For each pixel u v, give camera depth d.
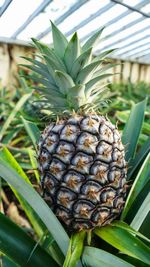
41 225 0.39
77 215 0.35
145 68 2.39
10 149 0.78
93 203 0.34
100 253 0.32
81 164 0.34
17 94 1.19
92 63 0.37
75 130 0.36
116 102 1.06
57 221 0.31
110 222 0.36
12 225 0.34
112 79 2.18
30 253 0.33
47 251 0.38
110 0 1.06
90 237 0.35
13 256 0.32
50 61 0.38
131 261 0.35
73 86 0.38
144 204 0.34
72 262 0.31
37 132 0.47
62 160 0.35
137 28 1.51
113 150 0.36
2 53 1.58
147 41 1.78
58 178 0.35
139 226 0.35
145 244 0.35
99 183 0.34
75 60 0.38
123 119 0.71
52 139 0.36
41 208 0.31
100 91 0.42
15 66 1.62
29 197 0.30
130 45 1.85
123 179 0.37
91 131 0.36
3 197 0.78
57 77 0.38
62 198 0.35
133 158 0.42
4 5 0.92
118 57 2.15
